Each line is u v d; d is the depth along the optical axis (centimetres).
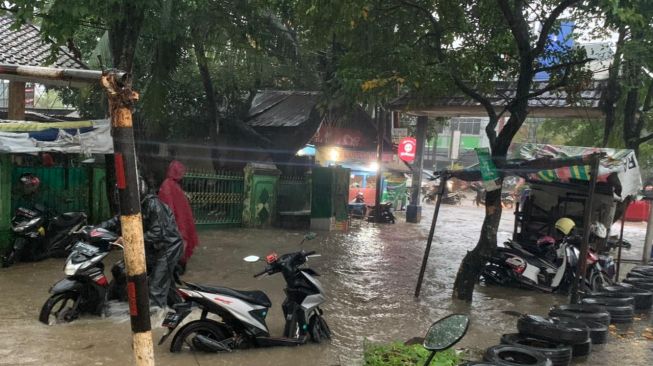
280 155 1673
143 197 624
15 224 841
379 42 878
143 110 1292
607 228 1041
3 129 817
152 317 586
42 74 316
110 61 1082
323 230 1466
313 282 544
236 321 514
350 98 898
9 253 834
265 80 1661
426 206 2852
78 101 1521
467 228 1827
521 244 952
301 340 541
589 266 877
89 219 1096
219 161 1570
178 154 1673
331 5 748
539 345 559
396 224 1809
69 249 903
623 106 1222
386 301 757
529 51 751
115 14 844
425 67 755
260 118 1756
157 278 602
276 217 1484
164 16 944
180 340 502
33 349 491
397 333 611
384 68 810
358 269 977
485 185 751
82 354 485
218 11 1175
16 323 564
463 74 894
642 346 623
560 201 1088
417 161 1864
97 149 890
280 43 1321
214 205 1370
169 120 1541
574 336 548
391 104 1508
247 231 1363
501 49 888
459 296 784
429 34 854
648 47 812
